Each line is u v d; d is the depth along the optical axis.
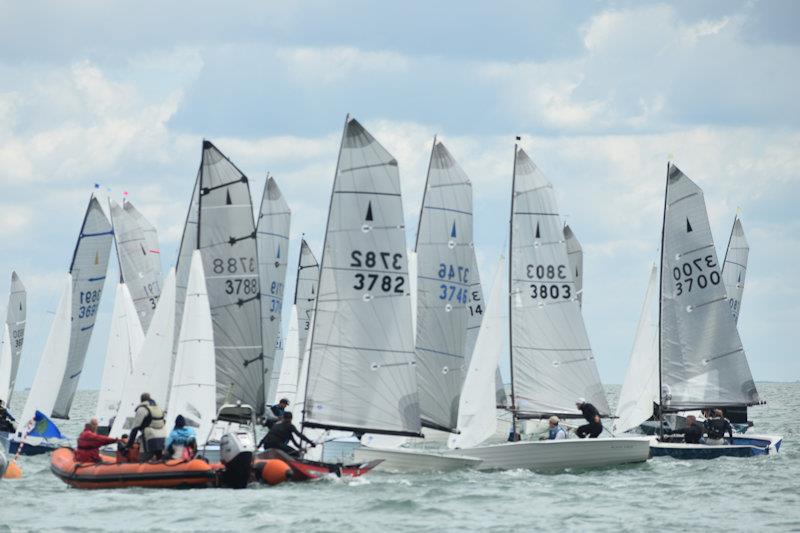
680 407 197.62
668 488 144.50
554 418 164.00
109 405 192.75
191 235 176.12
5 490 136.00
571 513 125.12
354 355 144.62
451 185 168.12
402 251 145.38
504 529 115.69
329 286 144.88
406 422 145.50
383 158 144.38
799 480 152.38
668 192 198.50
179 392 150.00
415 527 115.56
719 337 197.62
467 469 154.75
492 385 161.88
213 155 161.25
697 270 197.88
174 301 162.00
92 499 128.12
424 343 166.50
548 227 177.00
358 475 144.12
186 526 114.19
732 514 125.81
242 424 161.00
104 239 199.75
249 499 128.12
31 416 185.12
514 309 176.50
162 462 134.88
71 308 192.25
